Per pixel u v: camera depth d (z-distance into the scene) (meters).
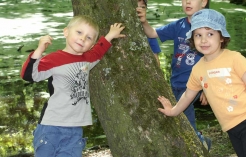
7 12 14.18
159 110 3.20
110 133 3.32
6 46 10.01
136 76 3.24
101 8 3.32
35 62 3.02
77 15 3.40
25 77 3.04
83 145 3.27
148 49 3.36
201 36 3.12
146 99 3.20
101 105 3.35
